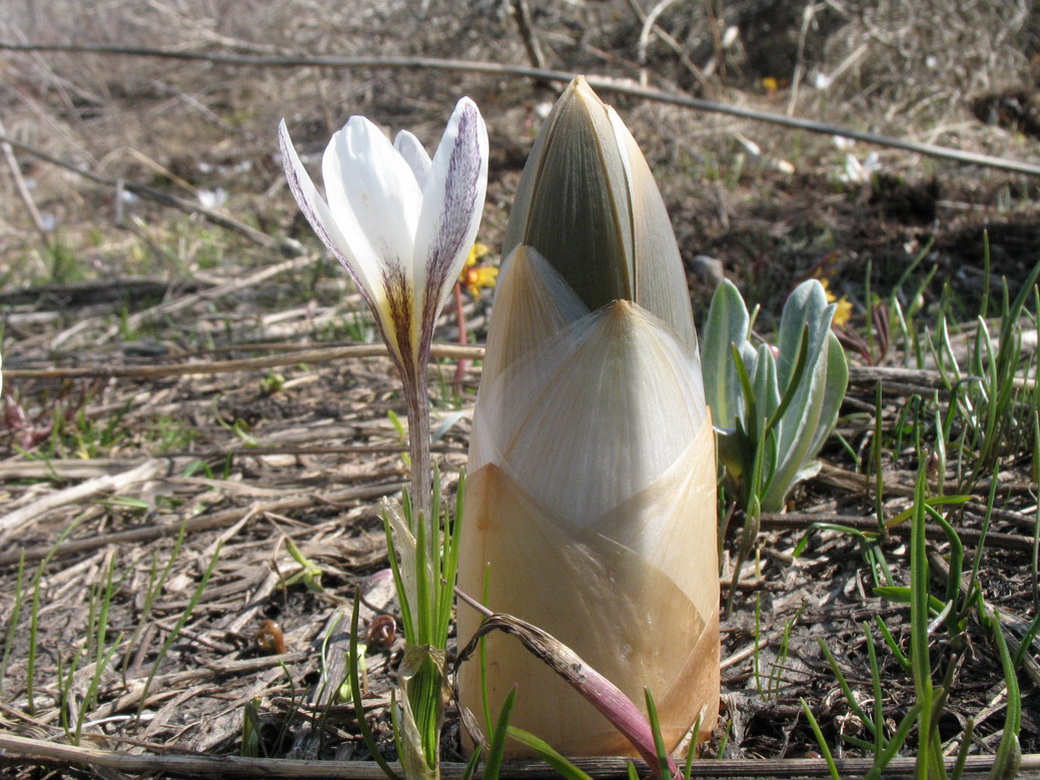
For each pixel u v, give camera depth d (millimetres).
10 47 745
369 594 273
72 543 322
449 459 347
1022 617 223
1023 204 665
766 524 266
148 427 441
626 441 156
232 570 298
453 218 147
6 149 845
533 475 158
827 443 323
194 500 352
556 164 155
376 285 151
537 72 648
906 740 196
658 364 156
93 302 686
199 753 200
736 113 596
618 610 161
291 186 149
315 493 345
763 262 580
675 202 758
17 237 953
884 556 255
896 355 413
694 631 170
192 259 789
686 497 162
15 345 587
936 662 216
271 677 244
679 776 170
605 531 159
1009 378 269
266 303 641
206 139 1227
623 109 1023
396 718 168
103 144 1187
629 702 158
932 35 1011
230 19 1284
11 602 294
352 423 416
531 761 176
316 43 1255
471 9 1132
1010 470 286
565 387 155
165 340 581
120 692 245
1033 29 1077
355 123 145
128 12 1345
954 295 488
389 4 1170
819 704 210
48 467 389
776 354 291
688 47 1146
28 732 216
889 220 668
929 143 855
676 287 162
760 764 176
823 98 1022
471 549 166
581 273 155
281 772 192
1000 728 197
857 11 1060
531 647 157
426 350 157
